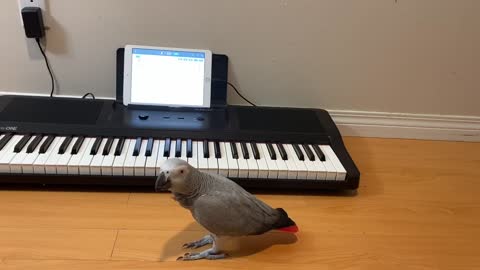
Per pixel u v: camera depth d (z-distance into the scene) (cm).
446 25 131
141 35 127
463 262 92
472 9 129
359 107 142
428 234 99
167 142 109
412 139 145
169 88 123
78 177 100
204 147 109
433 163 131
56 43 126
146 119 117
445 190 118
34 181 99
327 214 103
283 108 132
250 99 138
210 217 78
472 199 114
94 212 97
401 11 129
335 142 118
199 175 79
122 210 98
